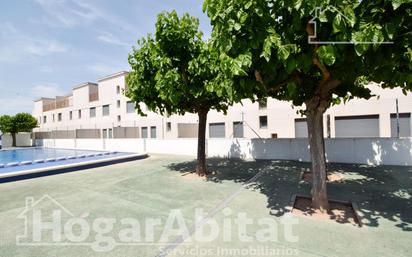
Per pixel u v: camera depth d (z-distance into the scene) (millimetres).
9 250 3027
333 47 2615
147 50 6551
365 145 8961
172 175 7891
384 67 2934
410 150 8227
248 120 17141
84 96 30172
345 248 2902
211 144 12641
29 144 29062
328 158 9625
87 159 12656
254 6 2752
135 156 12039
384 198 4867
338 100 7191
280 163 9750
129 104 24750
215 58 5105
